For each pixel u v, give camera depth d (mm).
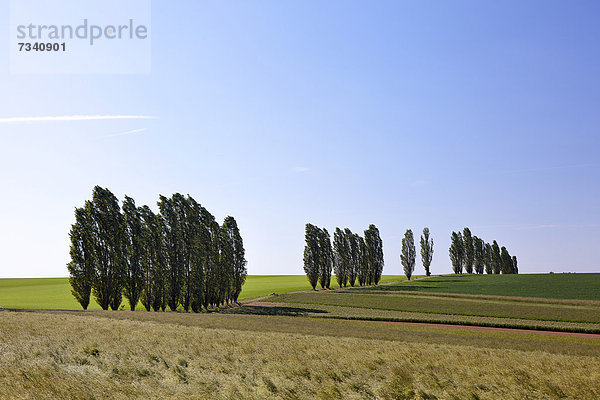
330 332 38219
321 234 115562
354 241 124125
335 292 100812
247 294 107062
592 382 15766
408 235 136875
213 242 83375
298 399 12891
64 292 105312
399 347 25562
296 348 22812
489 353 24234
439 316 62406
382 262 129375
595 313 61062
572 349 31500
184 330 30719
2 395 10898
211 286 80562
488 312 64375
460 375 16891
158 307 70938
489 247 152750
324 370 17078
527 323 54594
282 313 70562
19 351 18375
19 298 91562
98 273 65188
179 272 73000
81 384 12234
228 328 37344
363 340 30078
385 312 68562
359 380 15656
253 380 14742
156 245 71812
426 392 13930
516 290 91125
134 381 13648
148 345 21531
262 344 23938
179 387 13219
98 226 66188
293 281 155625
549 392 14477
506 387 15086
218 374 15633
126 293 68062
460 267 149750
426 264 144000
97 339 22859
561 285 95812
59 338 22859
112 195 67875
